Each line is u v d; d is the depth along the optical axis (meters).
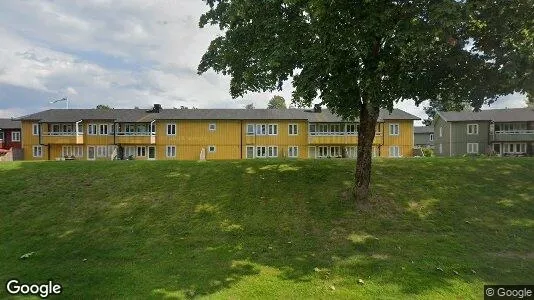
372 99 10.98
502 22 10.38
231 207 12.64
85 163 17.48
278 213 12.18
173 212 12.38
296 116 47.31
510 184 14.63
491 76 10.98
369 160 12.77
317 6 10.12
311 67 10.87
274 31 11.98
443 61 11.09
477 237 10.51
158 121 46.84
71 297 7.02
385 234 10.77
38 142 49.22
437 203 12.87
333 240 10.31
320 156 47.22
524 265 8.63
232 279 7.79
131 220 11.82
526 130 52.00
